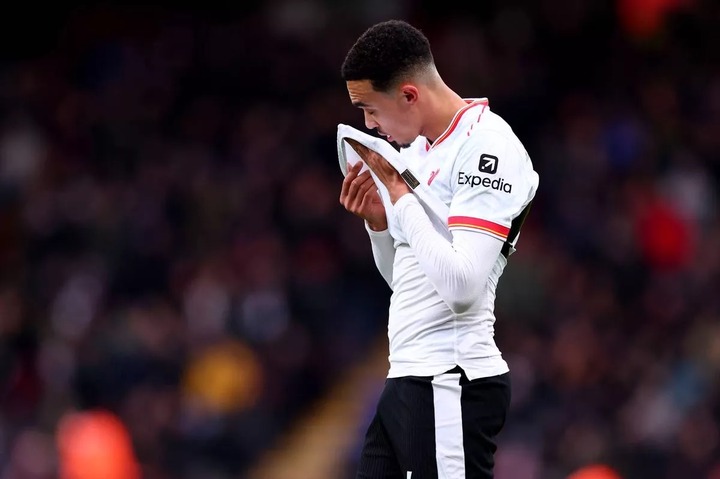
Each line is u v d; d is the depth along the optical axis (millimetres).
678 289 45969
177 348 43656
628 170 51938
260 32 58656
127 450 37938
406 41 14266
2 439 39406
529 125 54906
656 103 55281
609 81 57031
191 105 56406
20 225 49594
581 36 58844
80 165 53062
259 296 45750
